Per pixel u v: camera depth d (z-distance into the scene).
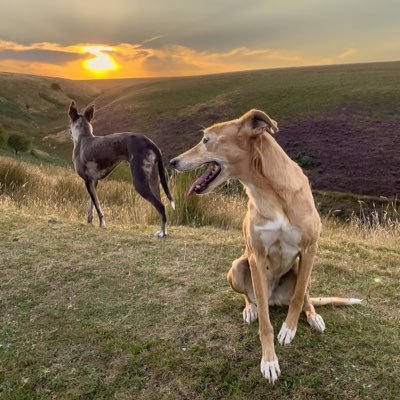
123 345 1.38
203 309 1.51
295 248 1.24
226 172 1.31
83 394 1.24
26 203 3.34
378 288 1.68
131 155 2.29
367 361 1.22
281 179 1.21
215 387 1.20
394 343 1.29
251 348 1.30
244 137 1.27
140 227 2.55
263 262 1.26
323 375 1.19
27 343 1.43
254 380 1.20
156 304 1.57
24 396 1.26
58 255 1.99
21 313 1.58
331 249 2.19
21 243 2.14
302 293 1.27
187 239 2.25
